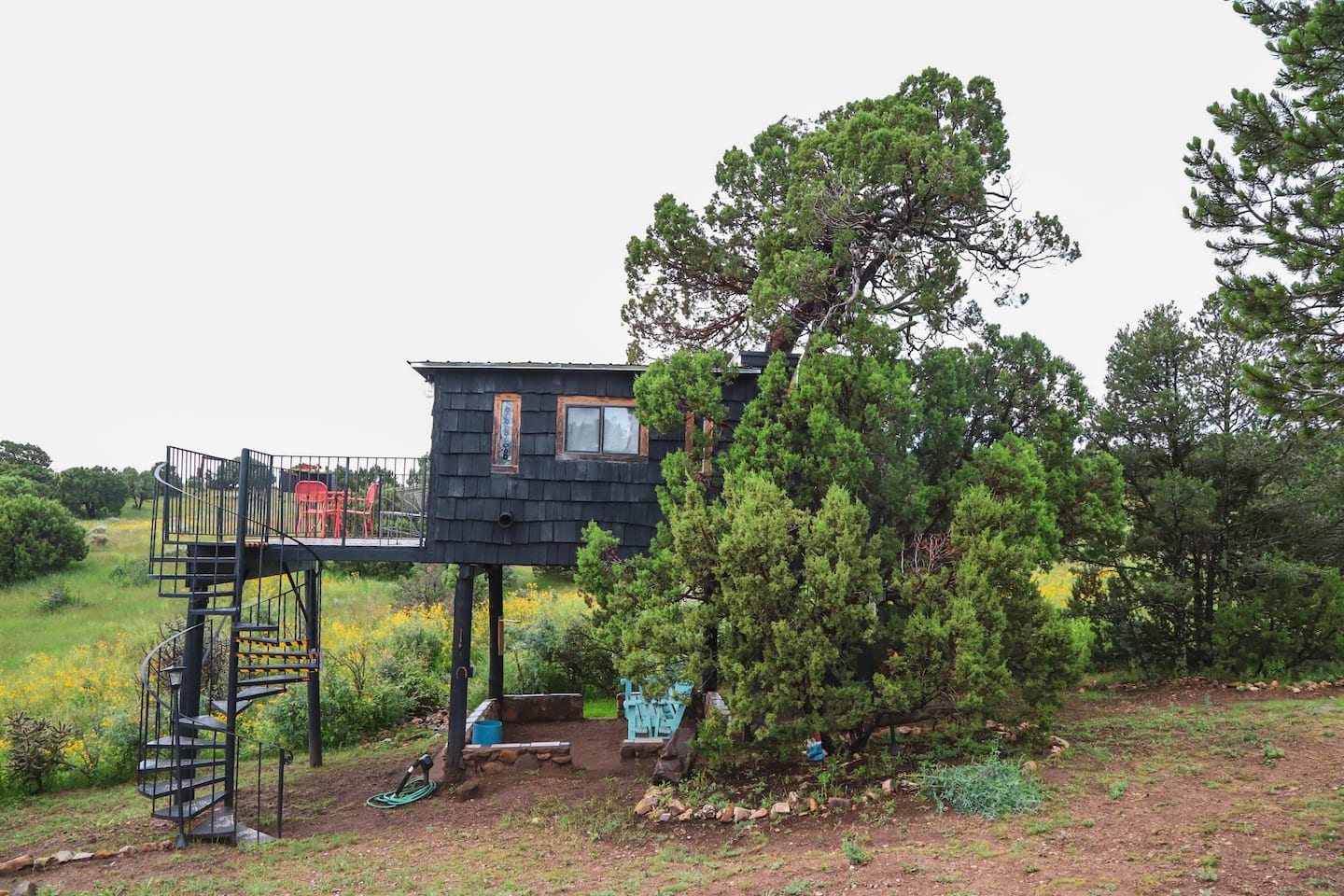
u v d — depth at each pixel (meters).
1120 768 9.45
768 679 9.98
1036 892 6.40
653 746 13.23
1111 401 16.42
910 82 16.39
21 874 9.69
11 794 13.37
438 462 13.35
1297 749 9.62
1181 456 15.73
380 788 12.79
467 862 9.19
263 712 16.33
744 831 9.16
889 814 8.84
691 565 10.98
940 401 13.28
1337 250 7.64
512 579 30.38
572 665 19.30
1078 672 10.45
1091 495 13.34
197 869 9.59
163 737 11.95
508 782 12.42
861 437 11.90
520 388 13.45
